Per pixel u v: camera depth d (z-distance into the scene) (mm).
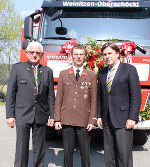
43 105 3920
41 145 3969
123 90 3533
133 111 3441
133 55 5176
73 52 3805
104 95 3650
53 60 5207
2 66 22484
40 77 3887
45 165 4820
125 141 3504
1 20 22031
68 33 5676
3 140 6801
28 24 5602
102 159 5211
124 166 3484
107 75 3652
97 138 7152
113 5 5711
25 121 3789
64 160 3922
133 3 5715
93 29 5688
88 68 4746
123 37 5621
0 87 22516
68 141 3871
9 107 3799
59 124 3838
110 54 3533
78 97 3809
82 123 3793
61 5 5781
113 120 3527
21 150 3771
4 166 4801
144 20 5730
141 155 5547
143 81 5141
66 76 3859
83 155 3859
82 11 5781
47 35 5688
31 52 3803
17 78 3848
